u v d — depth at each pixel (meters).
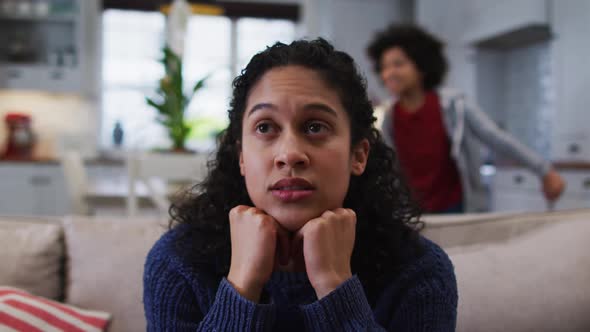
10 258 1.02
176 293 0.73
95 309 0.99
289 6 5.20
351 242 0.68
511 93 4.48
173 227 0.85
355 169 0.72
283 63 0.66
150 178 2.04
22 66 4.52
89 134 4.93
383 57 2.00
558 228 1.17
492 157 4.01
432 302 0.72
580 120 3.48
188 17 2.19
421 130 1.94
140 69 5.03
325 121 0.65
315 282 0.66
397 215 0.81
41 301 0.94
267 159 0.65
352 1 5.02
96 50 4.92
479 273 1.01
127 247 1.04
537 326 0.96
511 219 1.21
